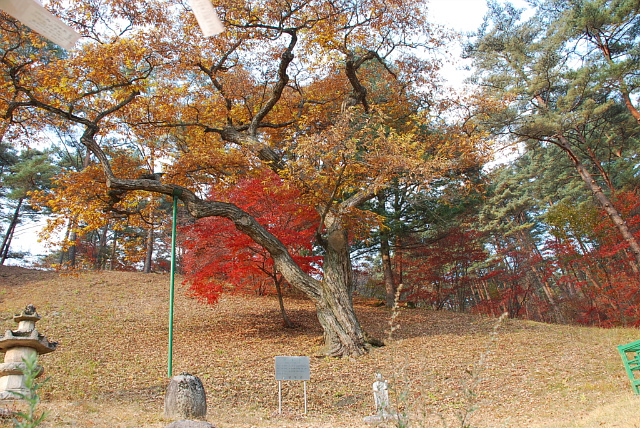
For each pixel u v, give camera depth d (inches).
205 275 589.0
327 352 485.1
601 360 453.7
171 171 548.1
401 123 672.4
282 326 640.4
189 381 263.7
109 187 465.4
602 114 790.5
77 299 767.7
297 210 563.2
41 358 454.0
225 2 500.7
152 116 547.5
